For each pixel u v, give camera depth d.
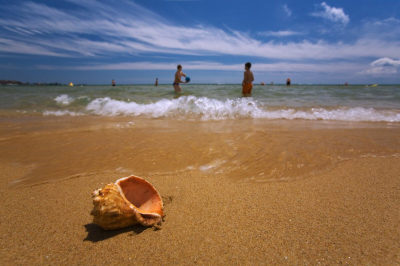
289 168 2.70
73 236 1.60
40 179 2.48
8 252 1.44
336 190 2.24
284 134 4.04
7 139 3.87
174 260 1.39
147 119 5.82
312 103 7.91
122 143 3.58
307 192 2.21
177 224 1.74
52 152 3.25
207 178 2.51
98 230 1.67
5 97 9.70
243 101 7.73
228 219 1.80
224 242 1.54
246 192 2.23
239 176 2.55
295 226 1.70
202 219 1.80
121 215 1.61
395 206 1.93
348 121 5.50
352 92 11.62
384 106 7.36
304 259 1.38
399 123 5.27
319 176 2.54
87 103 8.21
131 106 7.31
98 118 6.03
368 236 1.56
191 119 5.77
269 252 1.44
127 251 1.46
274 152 3.13
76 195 2.17
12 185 2.36
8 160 2.99
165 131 4.33
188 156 3.04
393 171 2.62
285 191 2.24
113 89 13.46
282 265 1.34
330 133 4.13
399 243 1.48
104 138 3.88
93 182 2.42
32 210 1.93
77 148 3.39
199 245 1.52
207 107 6.95
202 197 2.14
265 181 2.44
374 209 1.89
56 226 1.71
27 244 1.52
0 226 1.71
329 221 1.75
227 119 5.73
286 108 6.87
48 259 1.39
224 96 9.64
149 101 8.19
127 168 2.74
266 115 6.13
